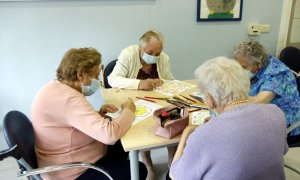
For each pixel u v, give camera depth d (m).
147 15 2.53
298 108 1.61
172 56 2.77
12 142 1.07
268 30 2.98
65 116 1.17
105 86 2.27
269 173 0.86
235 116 0.85
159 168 2.11
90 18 2.40
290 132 1.61
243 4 2.80
